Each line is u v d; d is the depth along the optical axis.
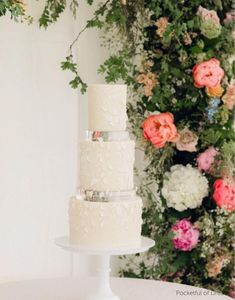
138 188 2.52
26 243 2.41
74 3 2.44
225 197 2.35
